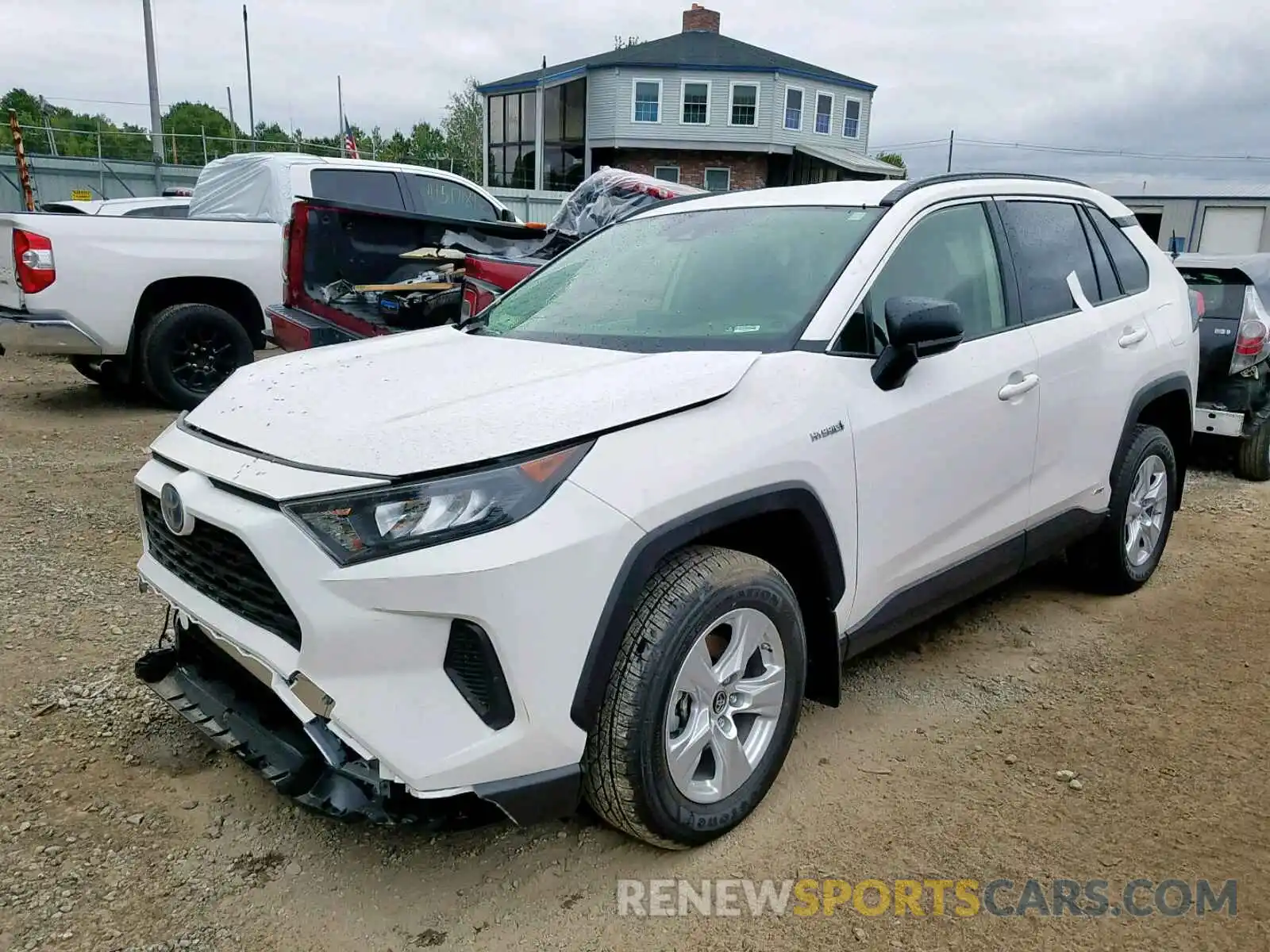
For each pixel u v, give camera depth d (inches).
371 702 86.6
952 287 135.7
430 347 130.2
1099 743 129.4
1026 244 151.9
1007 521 142.9
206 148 1126.4
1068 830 110.5
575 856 105.7
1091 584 181.0
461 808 91.6
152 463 111.6
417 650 86.5
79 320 299.9
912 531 124.7
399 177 379.2
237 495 93.2
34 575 179.5
